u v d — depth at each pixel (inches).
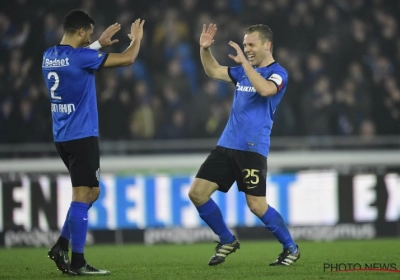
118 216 1476.4
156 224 1477.6
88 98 777.6
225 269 832.3
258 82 782.5
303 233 1478.8
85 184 773.3
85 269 776.3
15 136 1756.9
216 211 845.8
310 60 1849.2
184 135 1745.8
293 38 1974.7
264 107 822.5
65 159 801.6
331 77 1907.0
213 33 866.1
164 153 1626.5
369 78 1875.0
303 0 2006.6
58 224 1471.5
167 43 1926.7
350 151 1578.5
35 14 1961.1
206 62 863.7
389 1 2011.6
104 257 1110.4
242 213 1470.2
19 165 1483.8
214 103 1781.5
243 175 821.2
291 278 729.6
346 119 1760.6
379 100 1823.3
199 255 1127.6
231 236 861.8
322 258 992.9
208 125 1743.4
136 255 1146.7
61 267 789.9
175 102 1788.9
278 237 844.0
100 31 1974.7
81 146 772.0
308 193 1482.5
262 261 960.9
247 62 788.0
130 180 1485.0
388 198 1481.3
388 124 1803.6
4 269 898.7
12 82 1836.9
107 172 1483.8
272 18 1990.7
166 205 1485.0
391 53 1953.7
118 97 1780.3
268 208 830.5
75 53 771.4
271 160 1491.1
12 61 1884.8
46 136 1760.6
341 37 1951.3
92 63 769.6
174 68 1856.5
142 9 1996.8
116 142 1636.3
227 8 2003.0
